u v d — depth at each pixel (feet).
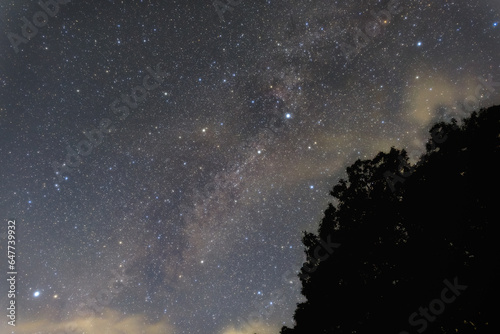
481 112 13.44
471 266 12.16
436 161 13.84
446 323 12.34
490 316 11.43
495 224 11.93
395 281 13.74
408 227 13.97
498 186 12.15
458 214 12.75
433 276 12.78
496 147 12.69
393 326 13.12
